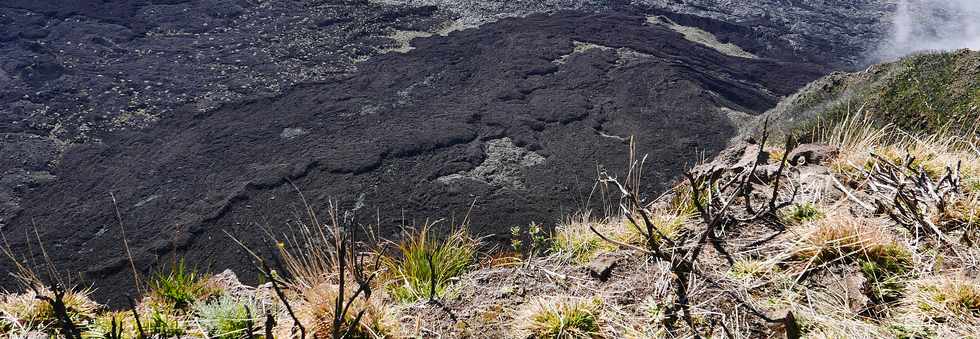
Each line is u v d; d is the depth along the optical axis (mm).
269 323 2432
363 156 20188
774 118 14609
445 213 16734
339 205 17281
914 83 12031
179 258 14875
